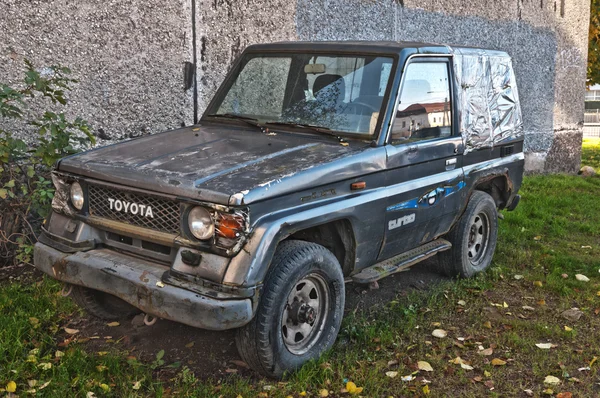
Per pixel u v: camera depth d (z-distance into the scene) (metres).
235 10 7.30
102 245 4.01
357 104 4.57
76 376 3.77
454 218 5.45
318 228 4.24
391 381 3.96
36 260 4.11
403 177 4.62
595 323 5.02
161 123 6.82
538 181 11.52
